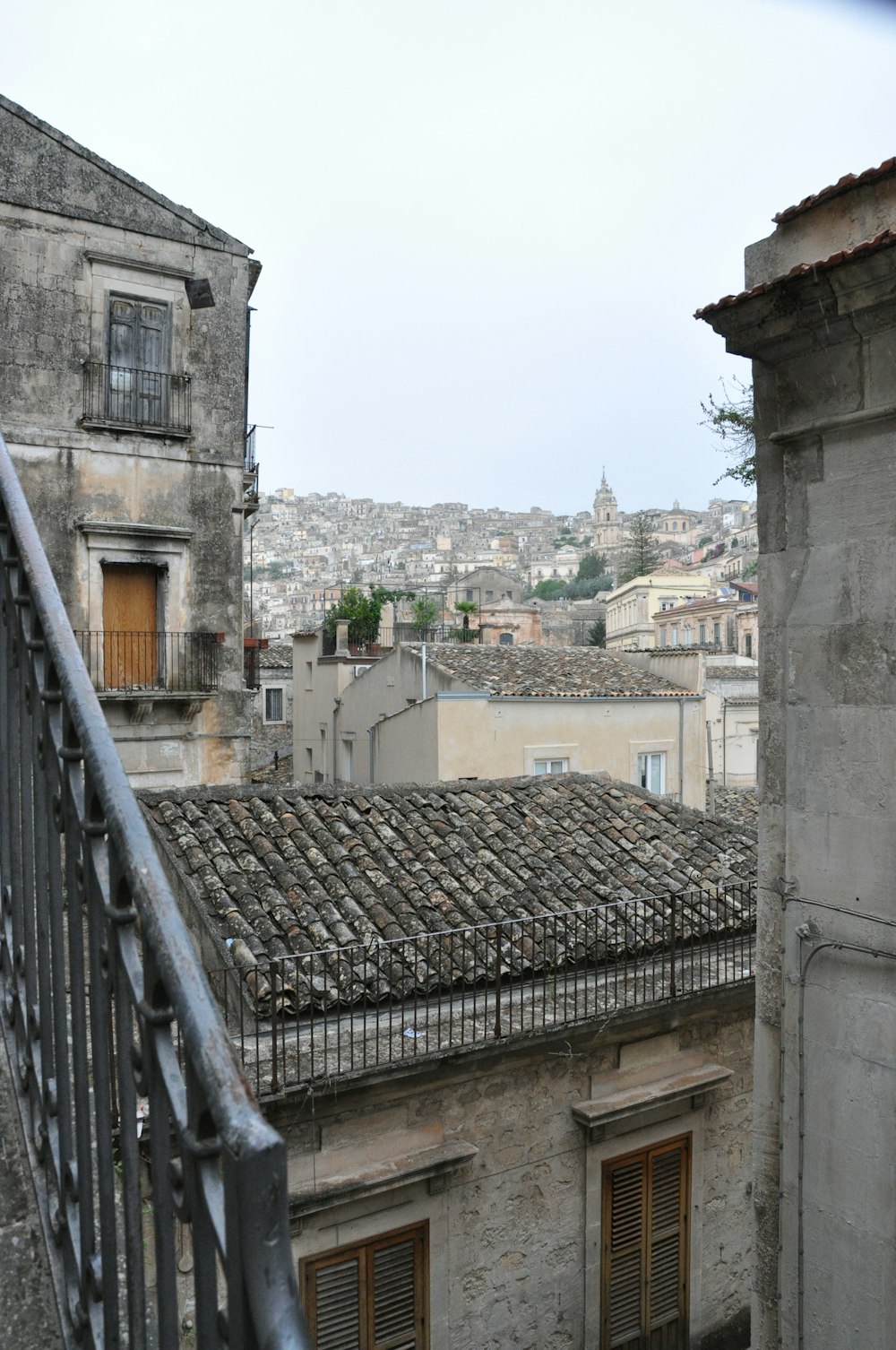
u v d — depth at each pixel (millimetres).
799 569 6043
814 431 5840
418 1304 8172
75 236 16766
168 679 17859
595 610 92062
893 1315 5469
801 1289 5988
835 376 5723
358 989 8211
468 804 11492
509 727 19953
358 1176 7680
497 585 90812
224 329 18312
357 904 9172
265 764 36125
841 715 5781
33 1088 2592
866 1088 5637
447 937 8914
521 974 8852
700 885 10570
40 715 2432
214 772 18531
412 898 9430
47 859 2354
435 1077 8023
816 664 5926
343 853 9867
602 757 20922
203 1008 1529
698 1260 9680
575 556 186375
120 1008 1870
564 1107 8867
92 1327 2074
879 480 5547
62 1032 2303
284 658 37812
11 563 2674
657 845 11383
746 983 9188
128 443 17422
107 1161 2002
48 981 2471
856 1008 5688
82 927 2127
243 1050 7473
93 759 1963
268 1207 1328
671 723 21875
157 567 18000
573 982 9062
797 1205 6055
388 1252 8062
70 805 2129
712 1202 9820
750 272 6348
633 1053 9219
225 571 18516
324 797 10898
